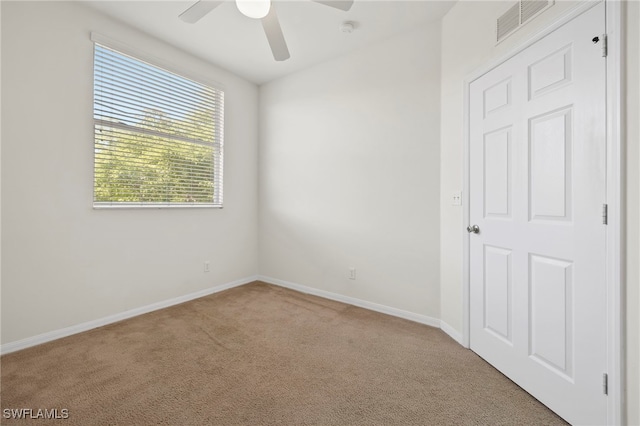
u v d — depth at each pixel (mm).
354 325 2484
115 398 1520
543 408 1484
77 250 2291
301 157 3408
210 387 1623
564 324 1402
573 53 1350
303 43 2807
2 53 1920
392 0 2203
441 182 2412
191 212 3105
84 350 2018
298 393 1580
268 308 2873
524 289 1624
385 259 2768
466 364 1892
